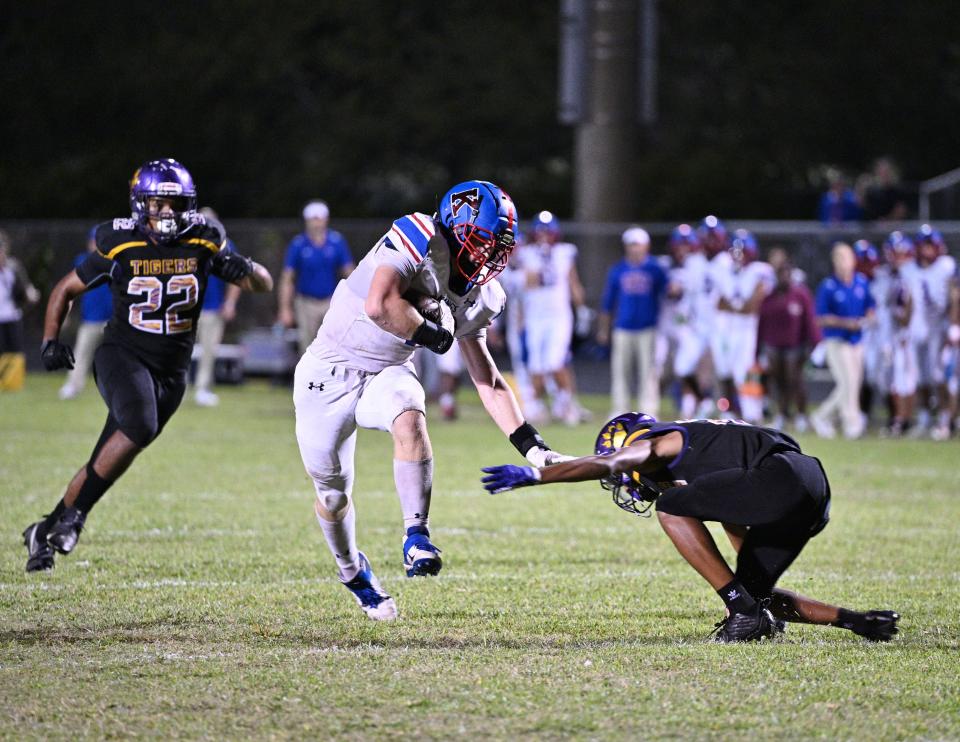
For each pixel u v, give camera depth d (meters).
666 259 67.00
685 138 129.38
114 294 24.03
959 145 133.25
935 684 17.66
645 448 18.70
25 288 66.75
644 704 16.66
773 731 15.72
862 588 24.45
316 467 19.75
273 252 81.12
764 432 19.56
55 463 40.16
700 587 24.36
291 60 132.75
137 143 134.25
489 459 43.47
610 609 22.41
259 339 74.06
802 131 129.00
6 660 18.70
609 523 31.89
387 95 134.00
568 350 57.03
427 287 18.52
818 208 121.56
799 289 55.03
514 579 24.97
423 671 18.12
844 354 53.31
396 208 139.50
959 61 133.50
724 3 128.12
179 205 23.69
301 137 135.38
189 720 16.02
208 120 135.00
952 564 27.00
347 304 19.16
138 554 26.77
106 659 18.75
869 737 15.54
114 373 23.42
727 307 54.72
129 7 138.25
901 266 54.38
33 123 135.38
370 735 15.50
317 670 18.17
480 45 129.75
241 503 33.66
